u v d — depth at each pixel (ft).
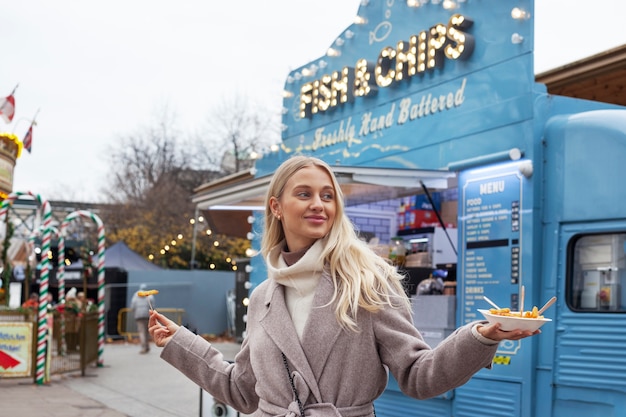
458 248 22.44
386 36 27.55
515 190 20.57
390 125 26.63
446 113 23.85
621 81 22.52
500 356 20.20
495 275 20.95
